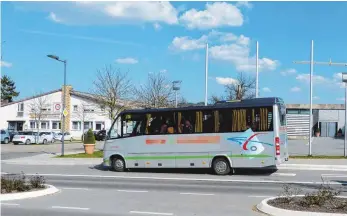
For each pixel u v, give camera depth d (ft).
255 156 60.64
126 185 50.11
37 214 31.35
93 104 227.81
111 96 134.10
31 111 239.30
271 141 60.08
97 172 68.13
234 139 61.82
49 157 97.91
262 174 63.16
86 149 101.30
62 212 32.07
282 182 52.80
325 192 33.37
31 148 145.07
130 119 68.59
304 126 205.77
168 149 65.51
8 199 37.52
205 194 42.06
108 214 31.32
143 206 34.71
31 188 41.86
